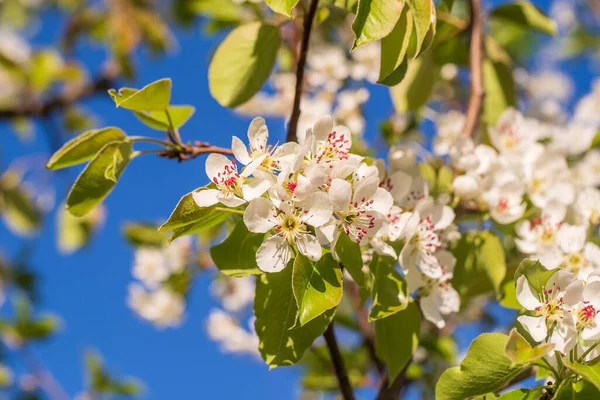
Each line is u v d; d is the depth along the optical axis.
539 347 0.63
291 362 0.67
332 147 0.67
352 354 0.91
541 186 0.78
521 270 0.66
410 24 0.66
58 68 1.36
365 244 0.67
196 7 0.92
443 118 0.85
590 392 0.64
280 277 0.68
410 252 0.70
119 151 0.70
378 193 0.67
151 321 1.01
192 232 0.67
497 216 0.75
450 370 0.65
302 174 0.66
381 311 0.68
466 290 0.76
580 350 0.65
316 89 0.98
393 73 0.68
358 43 0.64
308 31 0.71
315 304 0.64
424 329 0.92
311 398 0.93
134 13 1.33
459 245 0.75
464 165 0.76
